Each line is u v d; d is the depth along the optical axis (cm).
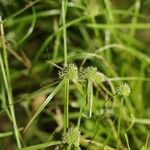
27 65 30
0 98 25
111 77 30
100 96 30
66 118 21
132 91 31
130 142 30
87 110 23
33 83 31
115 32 31
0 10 29
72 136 21
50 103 31
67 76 21
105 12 31
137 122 29
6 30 31
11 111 24
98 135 28
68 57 27
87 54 28
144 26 31
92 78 22
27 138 30
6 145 31
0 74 28
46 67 31
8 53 31
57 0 31
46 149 29
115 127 29
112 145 29
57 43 29
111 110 28
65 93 21
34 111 30
